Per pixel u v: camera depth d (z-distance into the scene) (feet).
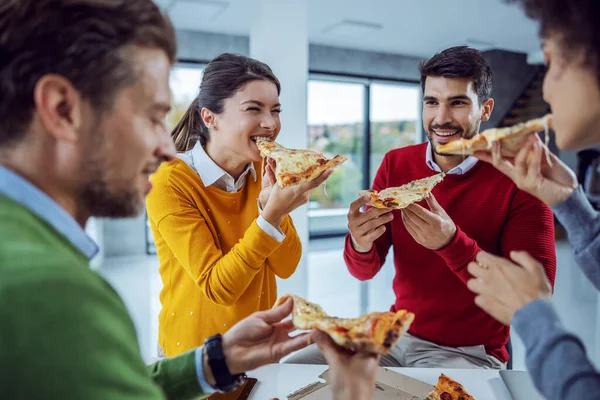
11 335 1.21
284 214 3.83
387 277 14.90
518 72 24.53
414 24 17.43
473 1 14.78
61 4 1.55
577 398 1.62
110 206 1.84
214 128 4.31
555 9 1.78
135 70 1.70
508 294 2.07
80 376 1.24
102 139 1.69
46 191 1.71
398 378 3.33
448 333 4.79
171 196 4.05
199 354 2.54
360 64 22.16
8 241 1.36
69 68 1.57
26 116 1.60
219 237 4.37
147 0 1.78
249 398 3.14
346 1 14.64
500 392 3.22
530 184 2.54
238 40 18.35
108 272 15.42
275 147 4.12
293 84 11.31
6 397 1.20
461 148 2.62
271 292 4.77
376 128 23.57
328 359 2.23
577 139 1.99
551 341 1.79
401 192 4.17
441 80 4.59
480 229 4.79
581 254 2.50
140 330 9.93
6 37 1.54
